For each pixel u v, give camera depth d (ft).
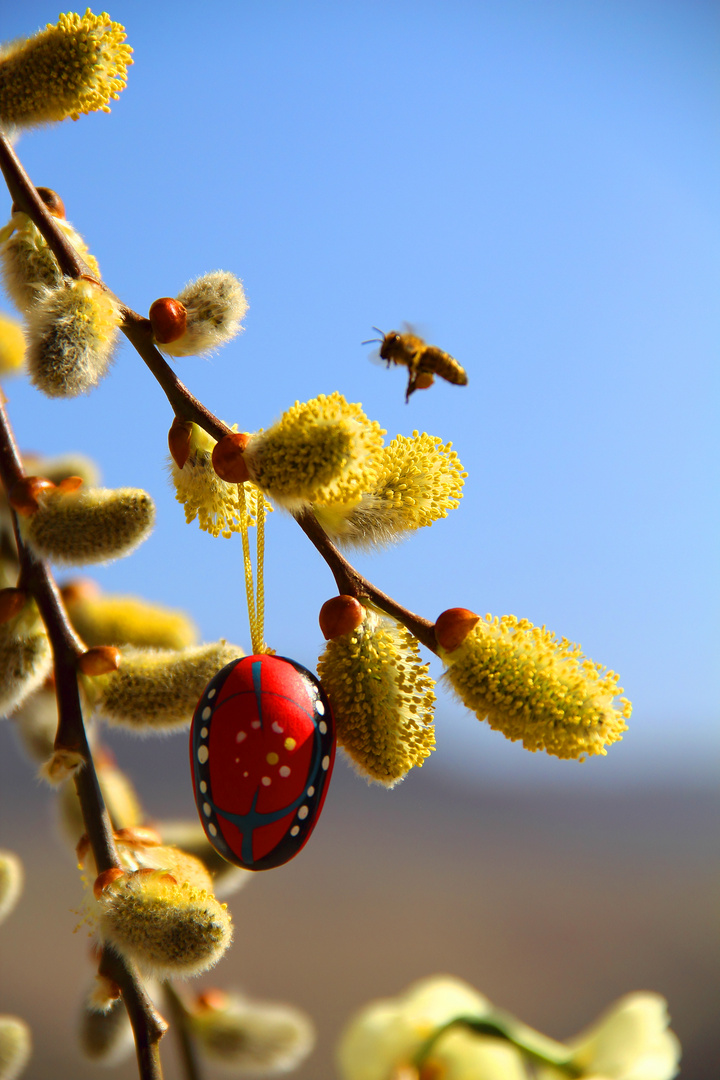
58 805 1.45
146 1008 1.31
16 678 1.37
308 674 1.36
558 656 1.32
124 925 1.29
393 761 1.35
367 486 1.34
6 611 1.36
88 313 1.35
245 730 1.33
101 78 1.43
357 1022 1.36
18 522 1.38
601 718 1.31
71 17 1.42
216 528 1.40
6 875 1.40
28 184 1.41
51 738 1.47
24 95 1.43
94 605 1.48
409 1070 1.34
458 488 1.39
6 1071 1.39
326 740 1.35
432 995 1.39
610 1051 1.34
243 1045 1.39
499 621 1.34
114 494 1.35
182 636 1.48
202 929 1.28
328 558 1.37
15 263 1.40
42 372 1.33
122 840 1.37
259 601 1.40
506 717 1.32
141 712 1.38
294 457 1.31
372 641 1.35
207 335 1.40
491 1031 1.35
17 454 1.39
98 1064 1.40
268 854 1.34
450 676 1.33
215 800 1.34
